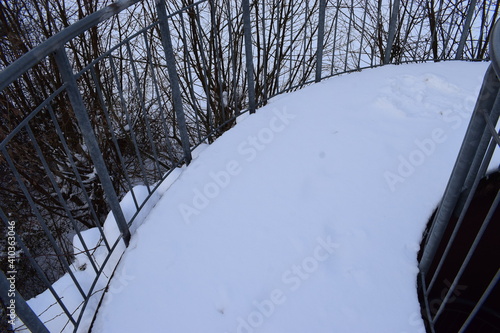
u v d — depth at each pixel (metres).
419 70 3.11
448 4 5.61
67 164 5.96
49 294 1.93
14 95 5.47
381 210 1.92
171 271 1.77
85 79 5.80
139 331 1.57
